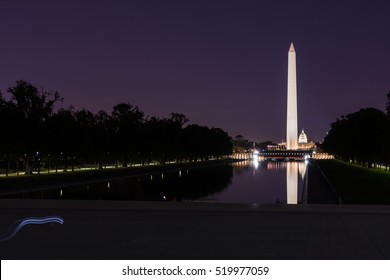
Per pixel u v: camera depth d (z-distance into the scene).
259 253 19.27
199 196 111.25
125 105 163.62
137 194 113.94
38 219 27.06
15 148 105.69
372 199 54.41
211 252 19.48
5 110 106.31
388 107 90.94
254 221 27.80
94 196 97.19
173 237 22.83
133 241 21.88
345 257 18.42
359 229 24.98
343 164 189.88
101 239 22.34
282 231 24.42
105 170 138.62
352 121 144.25
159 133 189.38
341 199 56.19
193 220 28.19
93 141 137.12
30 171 112.81
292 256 18.66
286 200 99.31
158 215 30.20
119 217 29.34
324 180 106.25
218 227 25.70
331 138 199.12
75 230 24.80
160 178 152.62
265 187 127.62
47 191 93.50
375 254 19.00
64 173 117.25
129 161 196.88
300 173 179.88
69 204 34.62
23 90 111.00
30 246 20.78
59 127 117.00
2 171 130.12
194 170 198.25
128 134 160.00
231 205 34.03
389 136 94.94
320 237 22.78
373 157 127.88
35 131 109.06
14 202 35.59
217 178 156.62
